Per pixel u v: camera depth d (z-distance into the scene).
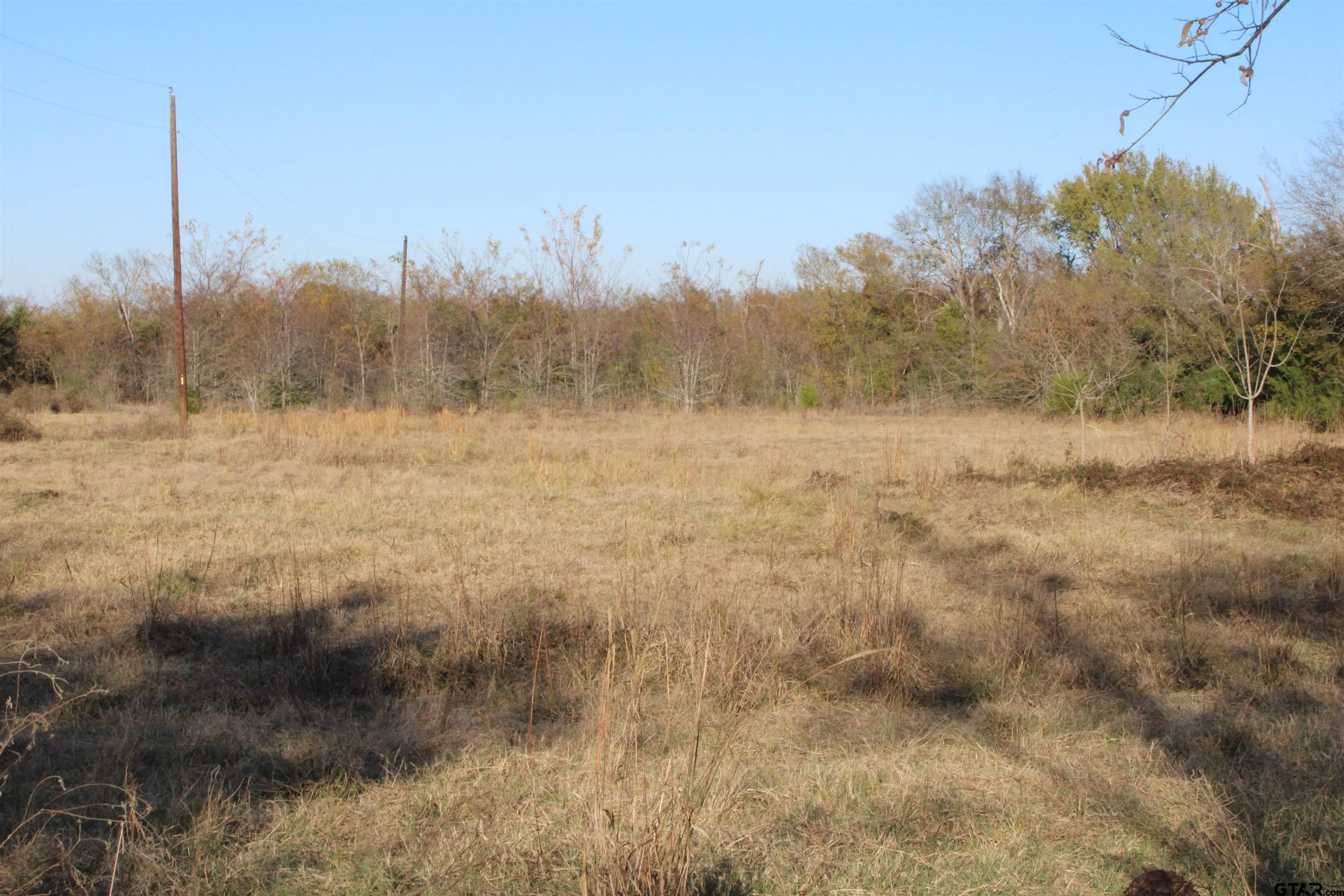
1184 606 7.54
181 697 5.73
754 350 40.53
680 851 3.42
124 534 10.31
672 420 30.16
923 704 5.79
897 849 3.93
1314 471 12.99
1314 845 3.91
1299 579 8.53
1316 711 5.47
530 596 7.84
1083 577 8.84
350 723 5.38
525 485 14.51
